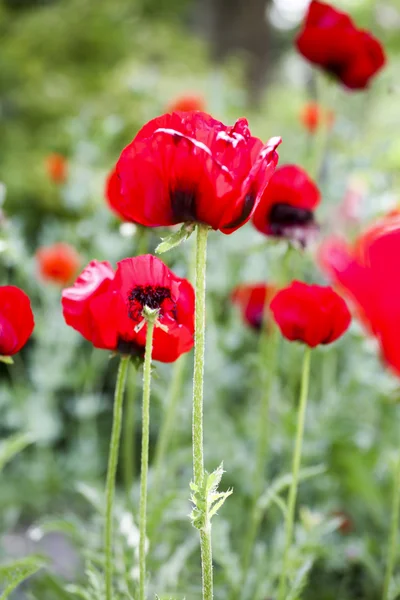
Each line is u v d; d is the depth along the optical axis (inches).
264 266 108.6
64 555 102.2
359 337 87.9
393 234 36.1
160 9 281.4
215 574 75.7
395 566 81.8
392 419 97.7
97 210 116.6
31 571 60.7
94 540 74.0
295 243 68.3
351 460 89.0
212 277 109.5
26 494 117.6
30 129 191.2
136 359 55.2
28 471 120.3
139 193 48.6
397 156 118.1
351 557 80.0
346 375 104.0
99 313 53.8
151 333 51.8
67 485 119.5
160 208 48.6
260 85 416.5
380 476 94.4
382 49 78.8
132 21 224.4
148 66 199.2
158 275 52.7
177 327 53.0
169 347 53.9
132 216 49.1
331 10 78.7
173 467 83.4
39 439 119.6
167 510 77.2
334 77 81.2
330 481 91.4
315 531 71.7
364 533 86.4
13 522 111.0
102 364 130.4
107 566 58.3
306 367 61.1
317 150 89.1
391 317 35.6
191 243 74.3
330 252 39.2
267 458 95.6
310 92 198.2
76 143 129.7
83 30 206.5
